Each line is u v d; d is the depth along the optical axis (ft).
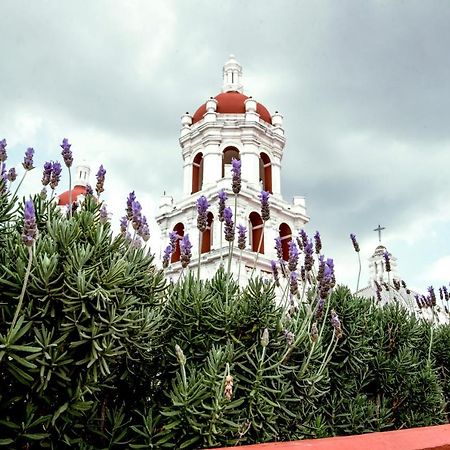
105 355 13.53
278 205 102.27
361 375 23.70
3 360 11.89
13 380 13.20
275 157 112.27
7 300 13.39
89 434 15.19
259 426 15.57
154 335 16.66
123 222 20.40
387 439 10.10
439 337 31.01
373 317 26.66
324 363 19.10
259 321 17.42
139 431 14.70
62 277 13.79
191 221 99.66
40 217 17.54
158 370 17.44
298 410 18.22
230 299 18.42
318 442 9.54
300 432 17.99
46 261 13.11
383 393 24.77
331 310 21.38
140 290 17.42
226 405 14.52
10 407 13.30
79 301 13.38
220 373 15.51
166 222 106.52
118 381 16.94
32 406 12.83
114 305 13.99
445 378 29.66
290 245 22.21
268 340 16.72
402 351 25.67
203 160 108.06
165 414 14.24
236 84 122.52
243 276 80.48
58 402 13.58
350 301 24.17
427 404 25.09
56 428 13.34
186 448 14.42
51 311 13.37
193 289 18.16
